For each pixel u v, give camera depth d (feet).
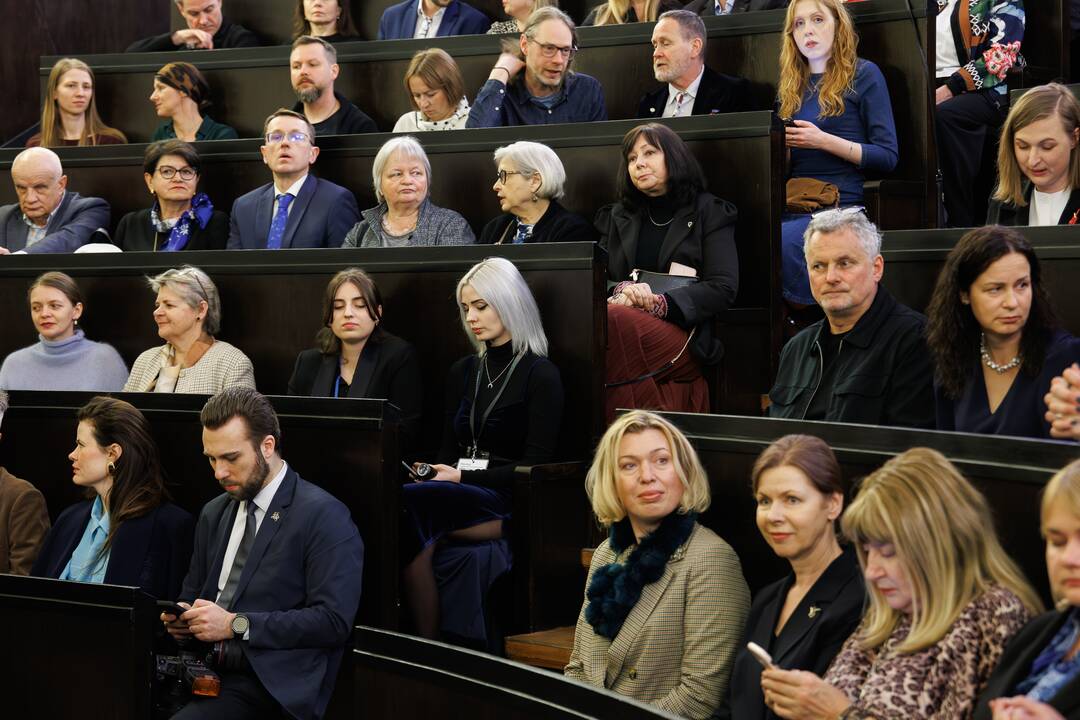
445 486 19.93
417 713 15.99
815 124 24.81
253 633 18.06
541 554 19.77
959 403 15.78
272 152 26.43
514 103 27.40
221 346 23.61
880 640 12.58
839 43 24.59
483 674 15.20
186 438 21.22
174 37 35.12
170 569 20.26
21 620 18.30
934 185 25.07
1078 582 10.87
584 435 21.01
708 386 22.12
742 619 15.56
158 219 27.53
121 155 29.43
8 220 28.94
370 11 36.01
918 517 12.13
